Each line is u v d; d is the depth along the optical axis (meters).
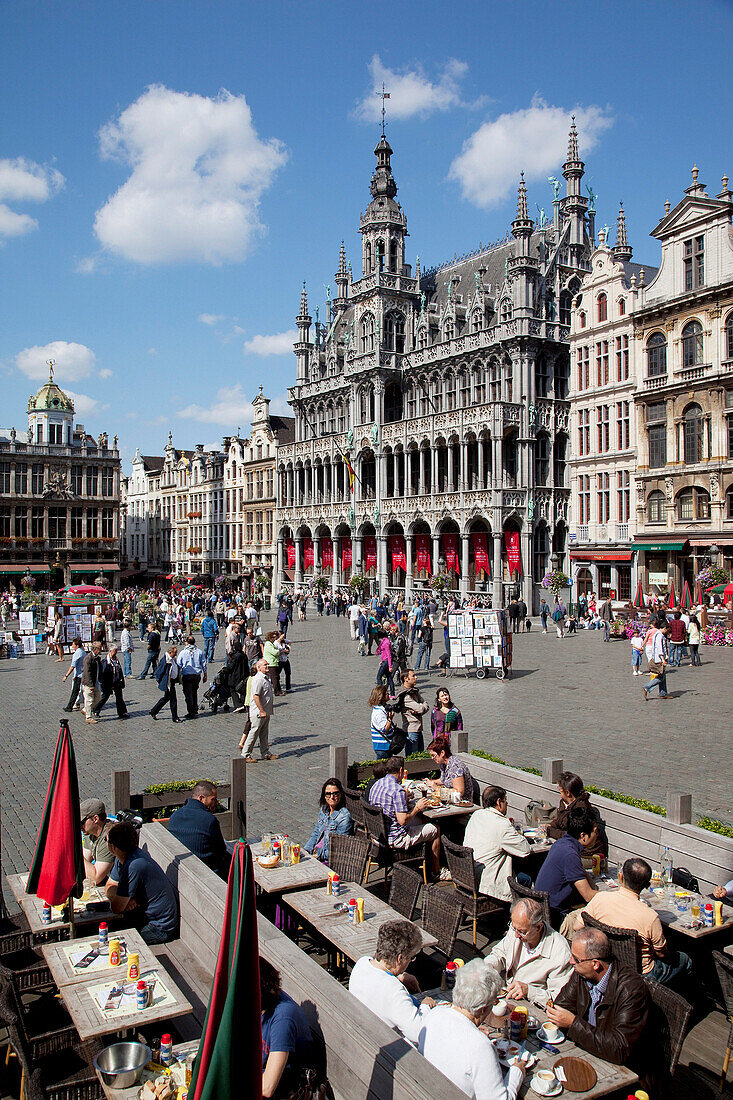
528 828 11.09
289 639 44.00
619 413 49.81
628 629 41.44
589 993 6.59
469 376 59.31
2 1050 7.25
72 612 50.50
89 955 7.39
